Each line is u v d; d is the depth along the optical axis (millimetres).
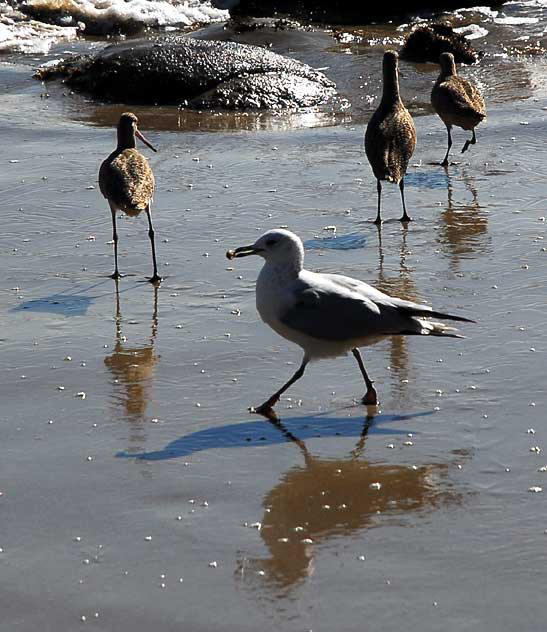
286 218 18438
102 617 8594
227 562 9297
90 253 17156
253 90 26562
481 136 22812
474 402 12078
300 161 21562
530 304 14641
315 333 11703
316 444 11281
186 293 15523
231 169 21109
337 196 19516
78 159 21969
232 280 15914
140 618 8570
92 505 10219
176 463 10953
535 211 18391
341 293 11727
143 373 13039
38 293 15633
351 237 17531
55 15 35844
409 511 10023
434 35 29406
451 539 9547
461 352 13328
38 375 13008
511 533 9602
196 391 12570
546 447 11078
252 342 13836
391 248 16969
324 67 28719
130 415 11984
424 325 11781
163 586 8977
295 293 11750
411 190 19797
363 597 8766
